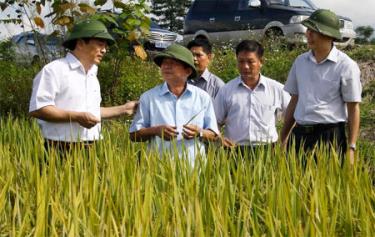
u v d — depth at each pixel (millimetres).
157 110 5426
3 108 10836
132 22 9617
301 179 4680
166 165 4770
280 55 14641
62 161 5371
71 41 5621
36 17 9383
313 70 5910
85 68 5645
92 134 5656
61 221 3896
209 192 4188
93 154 4910
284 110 6234
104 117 5812
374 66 13984
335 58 5820
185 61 5309
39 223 3625
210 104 5551
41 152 5215
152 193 4258
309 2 18141
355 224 4188
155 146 5109
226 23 18609
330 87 5844
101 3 9680
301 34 16547
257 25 17781
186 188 4262
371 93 12570
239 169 4828
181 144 5395
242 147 6043
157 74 11844
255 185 4590
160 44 18969
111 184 4410
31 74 10820
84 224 3621
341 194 4500
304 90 5961
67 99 5523
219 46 18188
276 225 3707
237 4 18469
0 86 10844
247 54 5914
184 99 5465
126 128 6250
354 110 5836
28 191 4391
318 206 4117
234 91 6086
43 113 5387
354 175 4645
